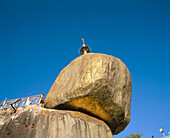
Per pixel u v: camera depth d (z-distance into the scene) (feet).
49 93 27.09
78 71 24.56
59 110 23.54
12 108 28.27
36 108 23.40
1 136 19.30
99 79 21.95
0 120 25.89
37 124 21.17
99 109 24.00
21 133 19.99
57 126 21.26
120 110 24.06
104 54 26.43
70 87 23.59
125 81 25.76
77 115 23.20
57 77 29.27
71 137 20.49
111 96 22.57
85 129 21.91
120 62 26.73
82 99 22.75
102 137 22.26
